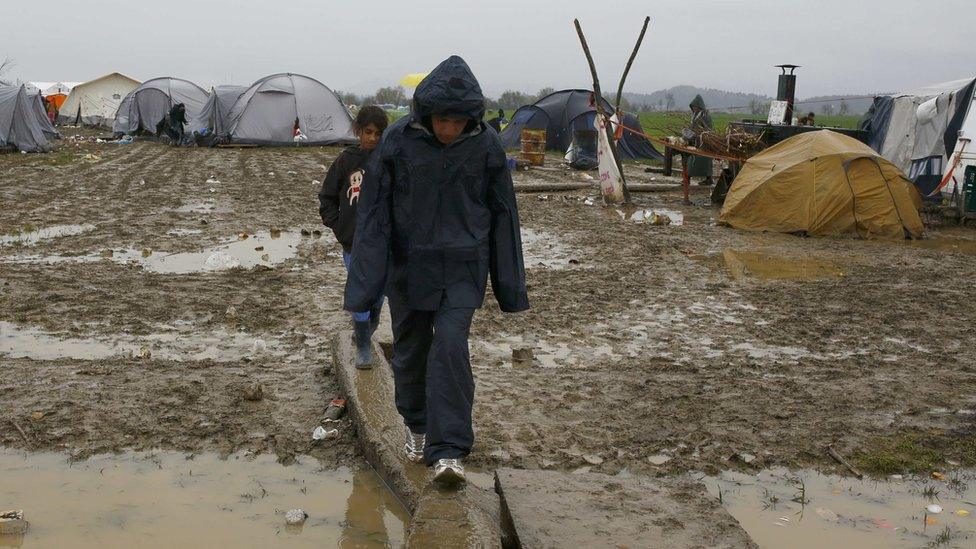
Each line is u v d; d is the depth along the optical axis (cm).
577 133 2662
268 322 775
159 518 420
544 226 1460
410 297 409
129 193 1744
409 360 437
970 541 420
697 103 1852
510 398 593
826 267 1136
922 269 1134
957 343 769
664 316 842
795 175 1455
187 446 505
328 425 537
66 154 2788
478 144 400
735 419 566
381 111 554
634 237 1353
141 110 3903
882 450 525
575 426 548
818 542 415
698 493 420
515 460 494
